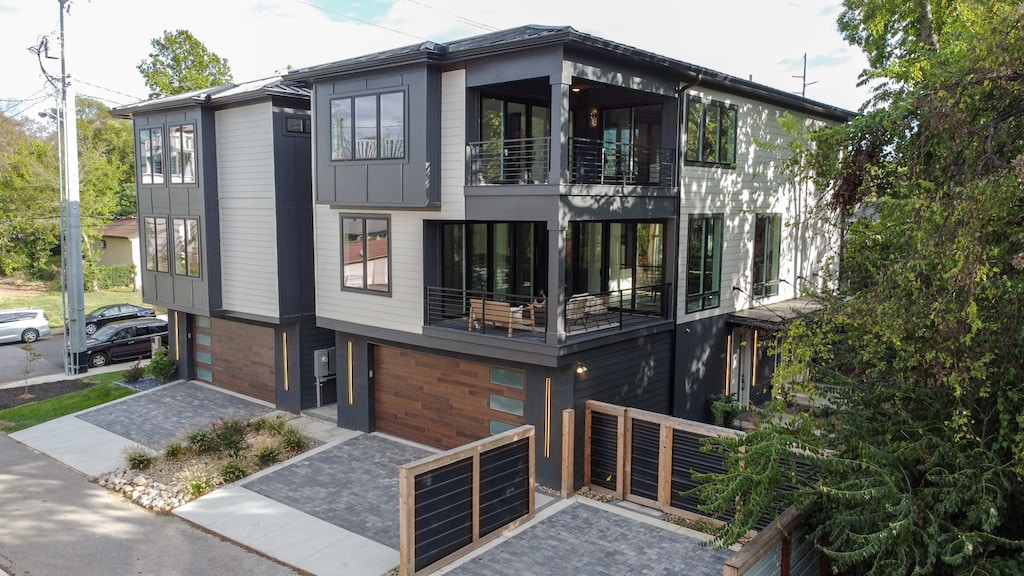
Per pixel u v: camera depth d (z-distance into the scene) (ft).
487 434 47.39
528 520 38.88
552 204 40.22
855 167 38.83
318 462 48.26
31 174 126.82
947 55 38.37
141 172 67.00
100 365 81.35
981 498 23.09
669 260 50.14
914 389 27.20
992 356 23.91
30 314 99.50
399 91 45.24
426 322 47.39
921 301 25.46
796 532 27.04
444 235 48.62
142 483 44.98
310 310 59.93
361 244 50.93
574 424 42.50
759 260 60.64
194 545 37.19
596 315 49.11
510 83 44.06
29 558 35.99
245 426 52.80
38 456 51.21
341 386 55.72
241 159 58.90
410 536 32.42
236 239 60.44
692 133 50.70
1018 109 27.58
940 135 30.96
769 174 60.23
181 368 72.08
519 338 42.80
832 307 30.89
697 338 53.52
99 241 146.20
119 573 34.37
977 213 23.91
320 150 50.90
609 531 37.47
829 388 29.78
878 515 23.50
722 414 50.42
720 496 24.98
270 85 57.11
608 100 51.78
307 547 36.58
